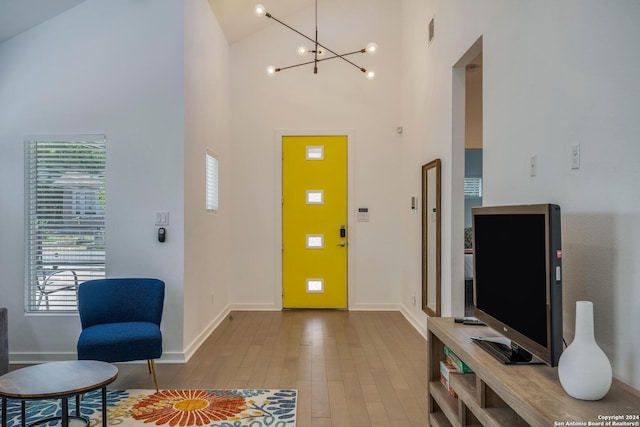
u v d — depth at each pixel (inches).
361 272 217.8
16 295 139.4
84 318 121.0
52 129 140.4
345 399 112.2
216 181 185.0
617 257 63.1
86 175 140.4
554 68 79.7
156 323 125.3
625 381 61.8
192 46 149.4
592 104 68.6
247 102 217.3
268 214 217.6
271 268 217.8
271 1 196.1
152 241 138.8
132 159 139.5
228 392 116.0
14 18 134.6
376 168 217.5
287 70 217.2
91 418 100.7
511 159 97.6
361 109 217.3
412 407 107.7
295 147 217.8
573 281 73.7
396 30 217.3
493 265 81.9
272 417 101.7
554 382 61.8
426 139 169.8
